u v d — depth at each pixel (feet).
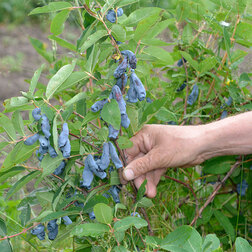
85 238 4.74
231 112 6.03
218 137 4.83
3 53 13.66
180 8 5.81
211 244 3.65
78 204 4.48
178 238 3.58
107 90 3.92
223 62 5.89
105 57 4.27
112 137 3.84
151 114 4.18
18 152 4.04
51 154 3.88
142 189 4.25
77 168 4.85
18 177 5.63
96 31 3.75
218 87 6.19
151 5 5.84
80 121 4.41
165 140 4.87
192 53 6.36
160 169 5.10
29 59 13.06
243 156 5.81
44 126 3.72
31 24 16.01
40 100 3.89
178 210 6.06
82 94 3.94
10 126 3.94
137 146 5.01
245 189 6.20
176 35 6.40
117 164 4.02
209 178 5.99
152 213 5.83
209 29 6.39
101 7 3.80
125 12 5.67
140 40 4.04
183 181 6.10
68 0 4.96
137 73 5.23
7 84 10.33
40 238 4.35
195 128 4.97
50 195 4.53
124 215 5.01
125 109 3.81
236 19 5.87
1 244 4.12
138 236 4.75
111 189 4.62
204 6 6.08
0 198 5.44
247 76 5.77
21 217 4.60
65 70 3.76
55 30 4.20
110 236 3.77
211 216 6.12
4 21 16.84
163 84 6.74
